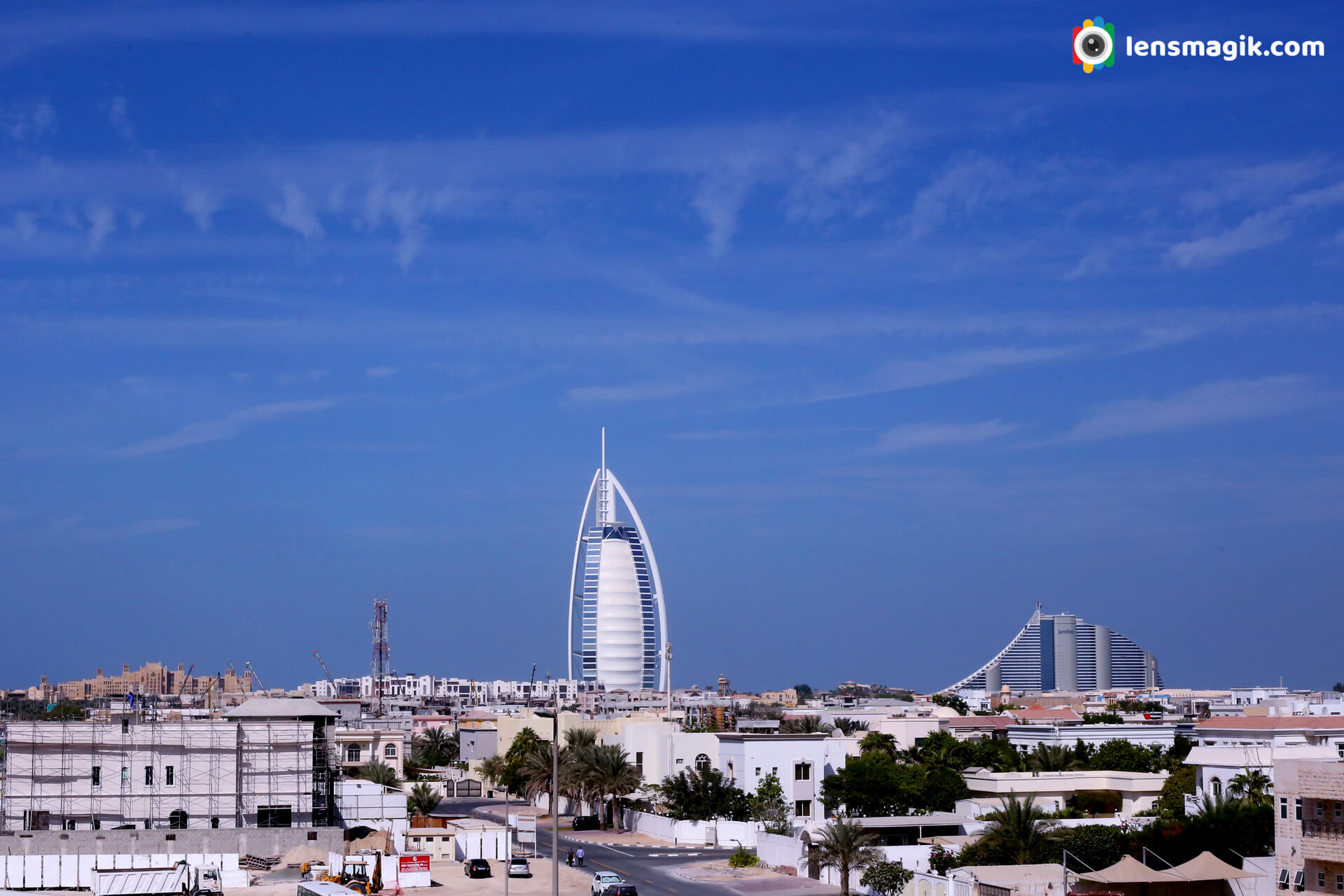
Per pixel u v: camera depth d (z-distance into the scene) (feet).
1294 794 290.35
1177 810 435.53
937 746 571.69
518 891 367.04
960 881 318.04
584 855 453.58
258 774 414.00
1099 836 350.84
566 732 615.98
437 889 372.58
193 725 409.90
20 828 392.47
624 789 529.86
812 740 522.47
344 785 466.70
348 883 357.82
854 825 362.94
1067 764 546.26
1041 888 304.71
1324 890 276.00
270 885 364.38
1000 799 468.75
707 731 622.13
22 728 395.96
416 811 546.26
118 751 402.31
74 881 364.79
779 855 417.69
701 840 485.56
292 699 459.73
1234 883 309.42
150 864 378.12
